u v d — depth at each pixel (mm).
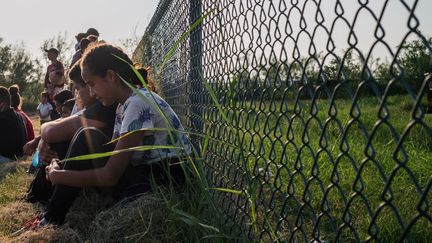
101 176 2816
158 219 2488
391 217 2504
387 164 3264
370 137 1130
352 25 1161
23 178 4535
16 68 27938
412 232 2359
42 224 2967
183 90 4125
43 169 3611
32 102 26703
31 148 4898
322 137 1414
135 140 2811
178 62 4531
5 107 6340
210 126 2809
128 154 2805
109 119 3623
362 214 2654
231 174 2420
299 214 1627
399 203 2695
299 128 2260
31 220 3107
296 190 3014
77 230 2805
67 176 2865
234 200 2414
